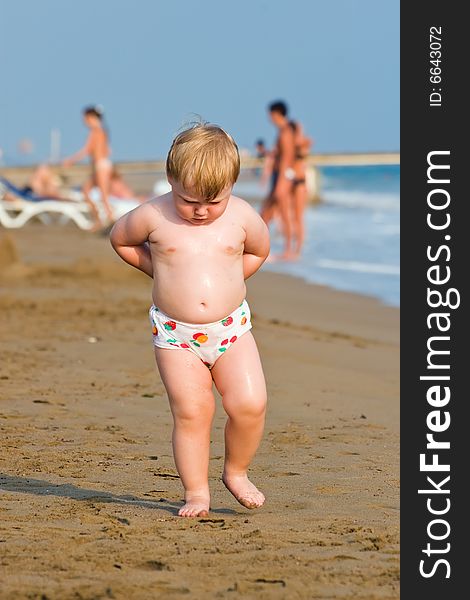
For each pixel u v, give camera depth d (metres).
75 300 17.08
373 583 5.01
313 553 5.46
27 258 24.55
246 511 6.43
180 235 6.27
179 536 5.77
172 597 4.72
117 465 7.64
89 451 8.03
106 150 34.62
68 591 4.76
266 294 20.00
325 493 6.91
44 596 4.69
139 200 39.34
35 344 13.02
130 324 14.85
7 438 8.37
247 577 5.02
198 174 5.98
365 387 11.16
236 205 6.42
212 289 6.23
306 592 4.83
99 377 11.12
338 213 44.28
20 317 15.18
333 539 5.75
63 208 37.16
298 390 10.86
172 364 6.34
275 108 27.08
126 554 5.36
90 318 15.31
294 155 26.84
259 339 14.19
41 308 16.11
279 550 5.50
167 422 9.16
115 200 37.78
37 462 7.64
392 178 79.69
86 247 28.44
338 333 15.44
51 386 10.55
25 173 63.91
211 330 6.26
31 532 5.76
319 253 28.22
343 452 8.18
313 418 9.49
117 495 6.79
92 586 4.83
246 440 6.36
